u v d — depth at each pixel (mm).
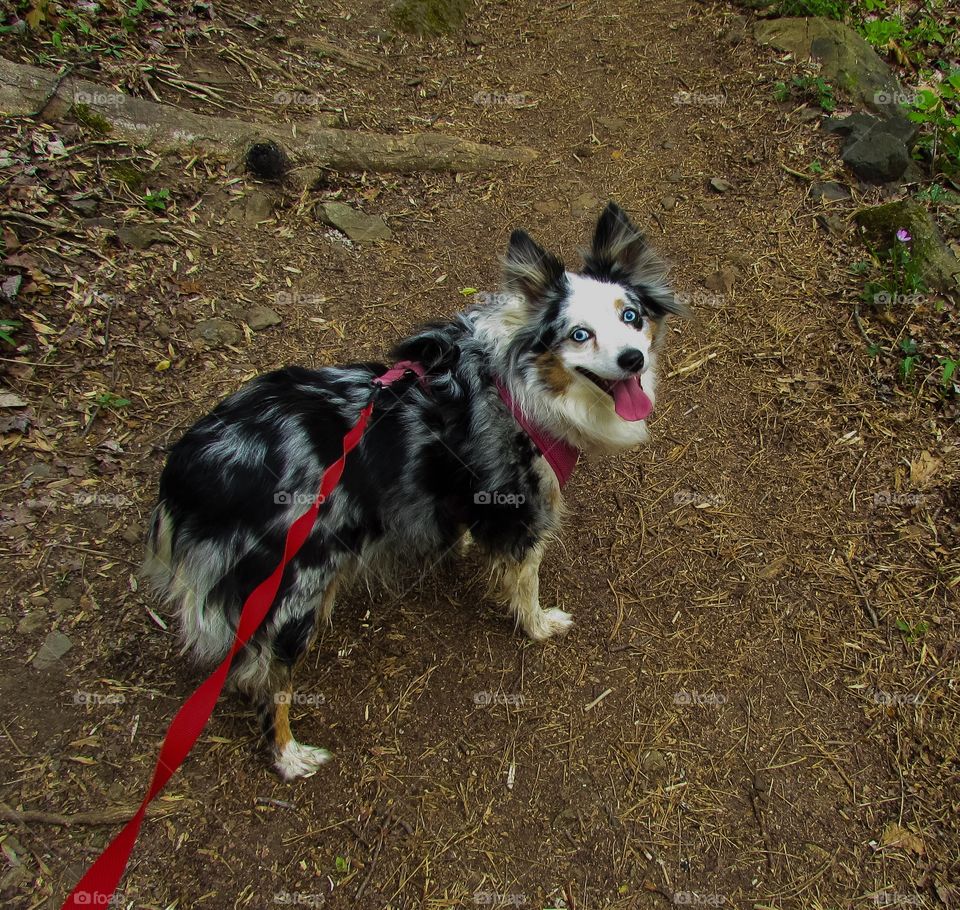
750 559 1190
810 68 2033
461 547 1202
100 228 1414
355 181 1716
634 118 2000
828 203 1709
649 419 1365
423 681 1061
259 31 1983
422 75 2113
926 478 1266
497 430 990
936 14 2312
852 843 936
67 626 1010
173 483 887
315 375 961
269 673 915
